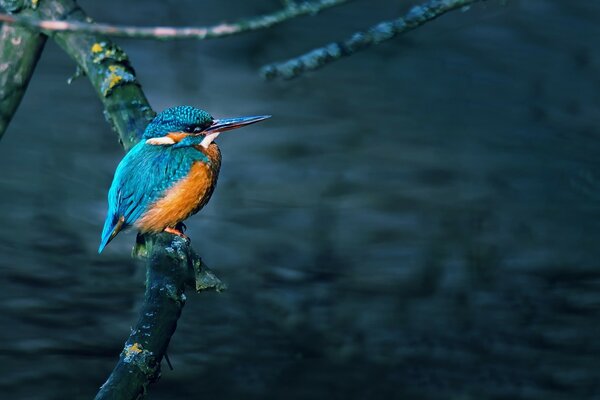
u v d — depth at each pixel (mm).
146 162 7586
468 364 11422
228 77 16672
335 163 14672
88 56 6812
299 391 11062
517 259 12938
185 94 16125
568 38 17906
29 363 11109
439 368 11406
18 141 14953
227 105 15891
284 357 11531
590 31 18172
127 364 4715
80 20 6867
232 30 4711
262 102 16062
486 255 13062
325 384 11164
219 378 11195
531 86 16688
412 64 17219
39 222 13305
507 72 16906
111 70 6793
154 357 4812
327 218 13734
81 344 11422
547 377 11211
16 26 6879
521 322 11977
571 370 11305
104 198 13898
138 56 17188
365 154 14906
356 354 11586
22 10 6883
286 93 16344
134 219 7664
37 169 14344
